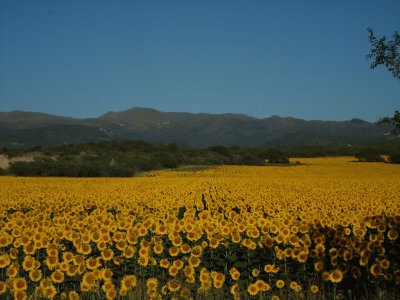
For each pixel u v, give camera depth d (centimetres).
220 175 5419
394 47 1164
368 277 1001
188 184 3597
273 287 1009
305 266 1101
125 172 5781
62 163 5984
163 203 2066
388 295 946
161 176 5319
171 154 8644
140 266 1055
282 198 2373
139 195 2481
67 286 980
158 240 1198
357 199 2300
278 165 8156
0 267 966
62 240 1282
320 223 1438
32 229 1248
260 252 1167
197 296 906
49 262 991
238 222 1430
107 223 1413
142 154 8300
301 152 11262
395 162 8288
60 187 3247
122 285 905
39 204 2075
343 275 990
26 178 4572
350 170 6438
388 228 1325
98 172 5688
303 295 940
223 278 933
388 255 1146
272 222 1373
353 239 1123
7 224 1355
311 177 5016
